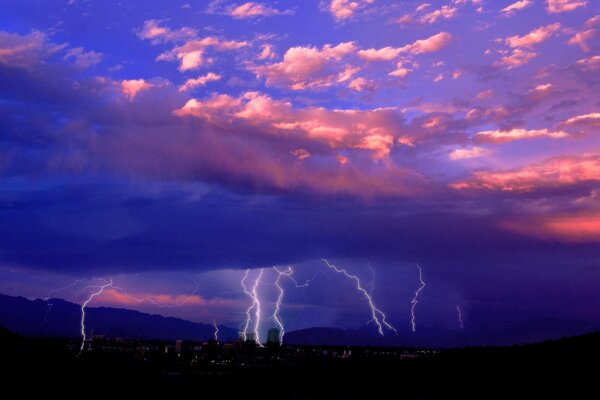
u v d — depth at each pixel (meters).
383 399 58.91
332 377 73.94
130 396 55.34
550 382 57.75
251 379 74.38
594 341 68.19
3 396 47.47
